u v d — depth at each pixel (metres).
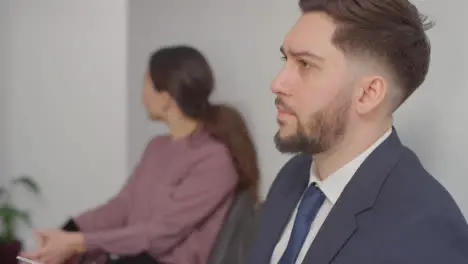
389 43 0.74
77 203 2.32
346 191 0.78
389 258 0.71
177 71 1.43
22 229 2.41
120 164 2.21
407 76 0.77
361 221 0.75
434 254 0.70
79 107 2.25
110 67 2.18
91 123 2.24
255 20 1.52
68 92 2.26
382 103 0.78
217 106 1.50
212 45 1.65
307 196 0.86
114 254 1.51
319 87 0.76
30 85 2.30
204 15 1.65
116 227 1.61
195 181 1.43
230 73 1.61
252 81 1.55
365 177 0.77
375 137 0.79
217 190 1.42
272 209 0.96
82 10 2.19
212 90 1.49
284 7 1.44
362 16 0.74
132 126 1.97
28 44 2.28
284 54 0.81
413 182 0.76
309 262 0.77
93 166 2.27
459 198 1.09
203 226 1.44
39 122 2.32
